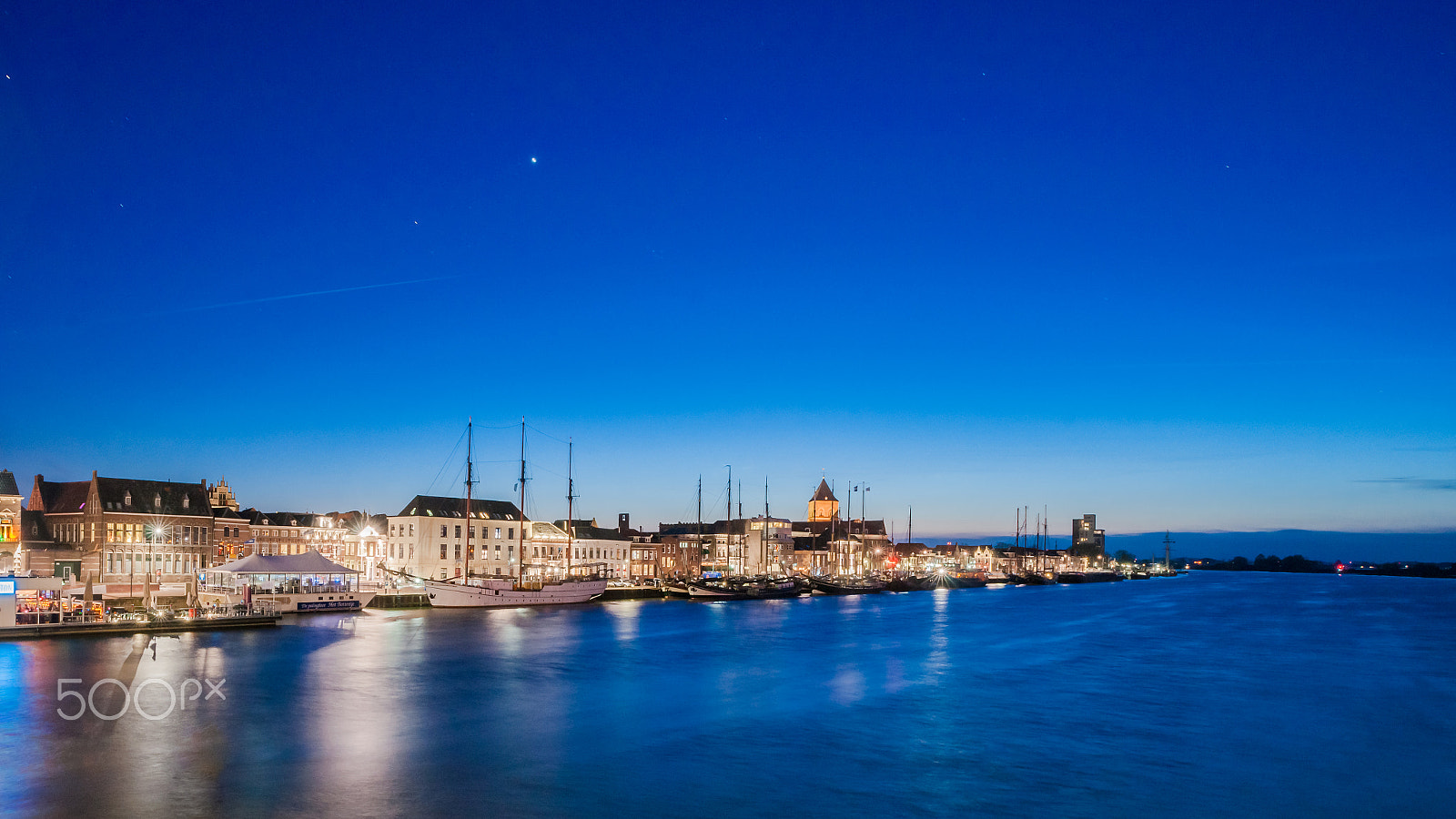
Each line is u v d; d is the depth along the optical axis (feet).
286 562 429.79
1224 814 131.23
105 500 472.03
